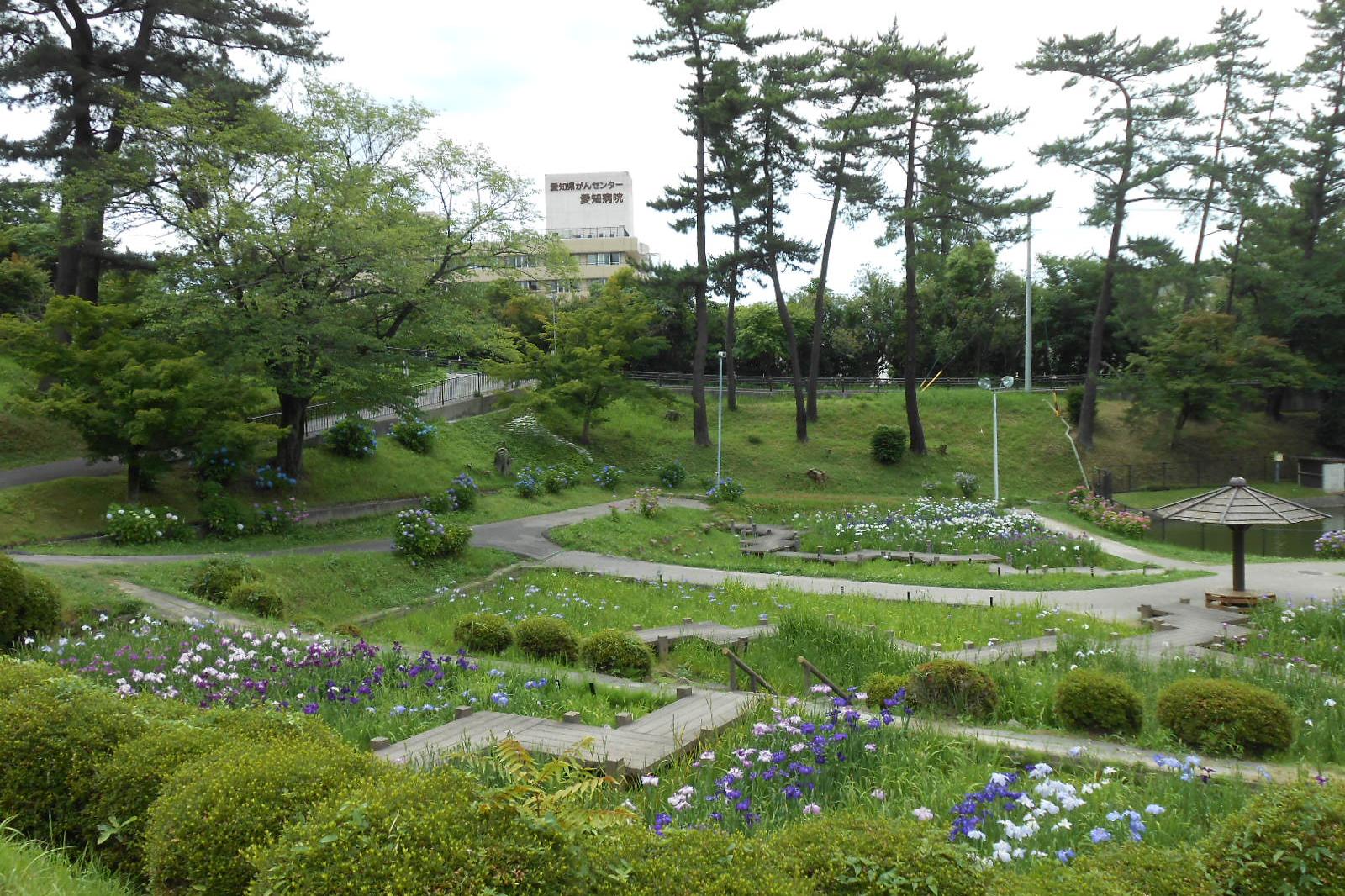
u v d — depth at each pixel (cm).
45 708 548
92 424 2025
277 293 2320
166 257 2467
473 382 4234
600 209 8331
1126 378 4397
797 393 4341
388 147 2686
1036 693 1017
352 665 1005
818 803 629
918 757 717
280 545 2183
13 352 2130
